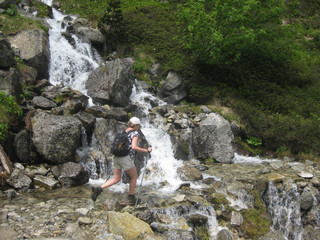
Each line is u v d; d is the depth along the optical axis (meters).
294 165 9.59
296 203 7.84
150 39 14.06
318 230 7.70
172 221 5.70
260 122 11.04
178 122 9.89
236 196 6.97
